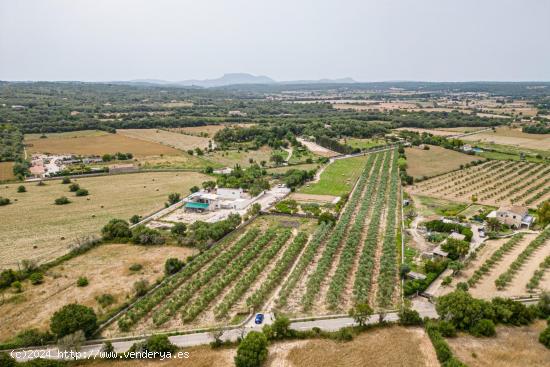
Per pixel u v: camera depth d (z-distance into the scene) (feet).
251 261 315.17
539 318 228.43
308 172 595.47
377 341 207.72
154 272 294.46
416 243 343.26
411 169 629.10
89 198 491.72
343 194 505.25
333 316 234.79
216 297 260.83
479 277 278.67
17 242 352.08
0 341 215.31
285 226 395.96
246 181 544.21
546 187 518.78
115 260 315.58
